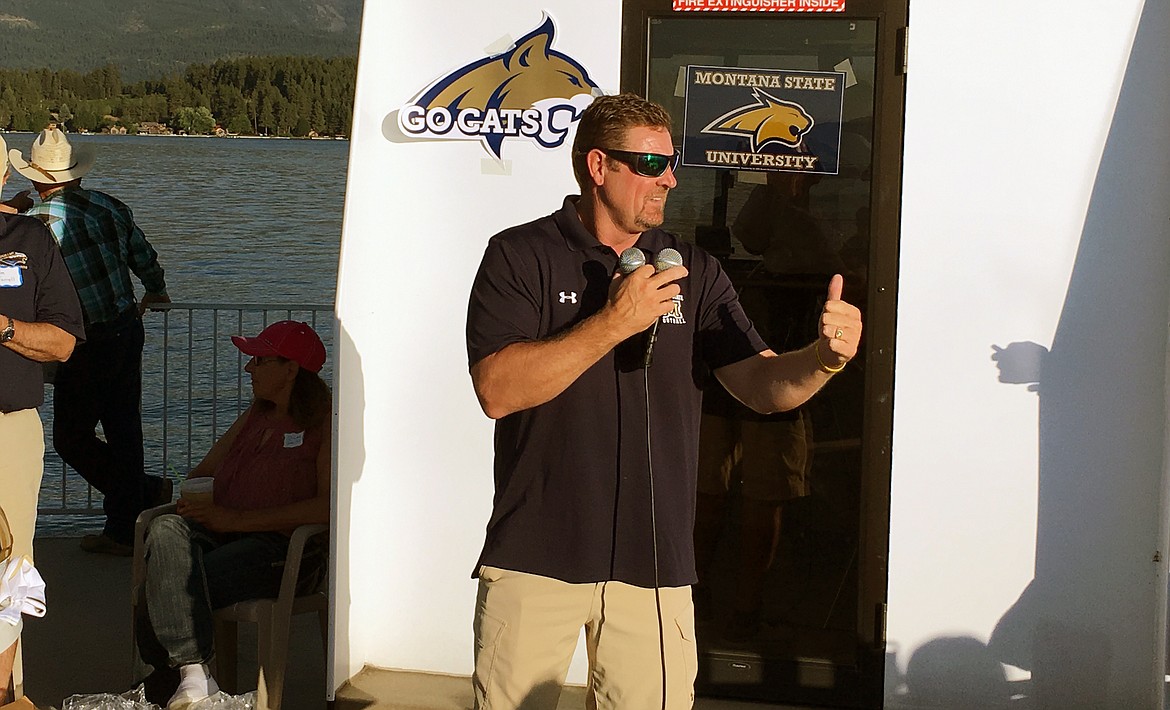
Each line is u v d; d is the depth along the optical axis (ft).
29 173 19.13
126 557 19.69
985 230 12.07
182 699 12.48
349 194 12.32
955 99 12.01
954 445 12.28
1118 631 12.14
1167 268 11.79
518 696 8.75
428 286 12.96
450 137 12.82
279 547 13.24
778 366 8.74
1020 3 11.82
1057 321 12.01
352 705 12.64
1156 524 11.99
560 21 12.61
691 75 12.56
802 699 12.90
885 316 12.33
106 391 19.47
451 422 13.03
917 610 12.50
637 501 8.71
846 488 12.67
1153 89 11.69
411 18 12.76
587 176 8.86
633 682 8.82
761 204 12.62
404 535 13.20
